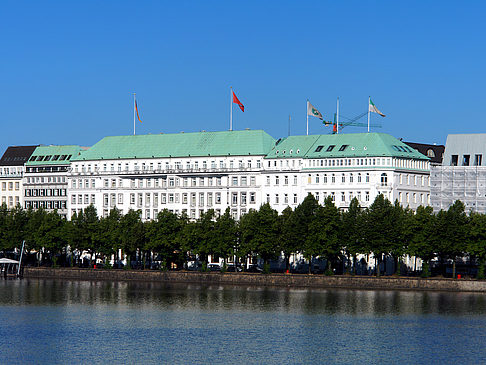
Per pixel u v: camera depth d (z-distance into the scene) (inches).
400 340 7086.6
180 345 6914.4
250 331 7455.7
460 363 6392.7
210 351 6722.4
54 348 6811.0
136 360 6451.8
